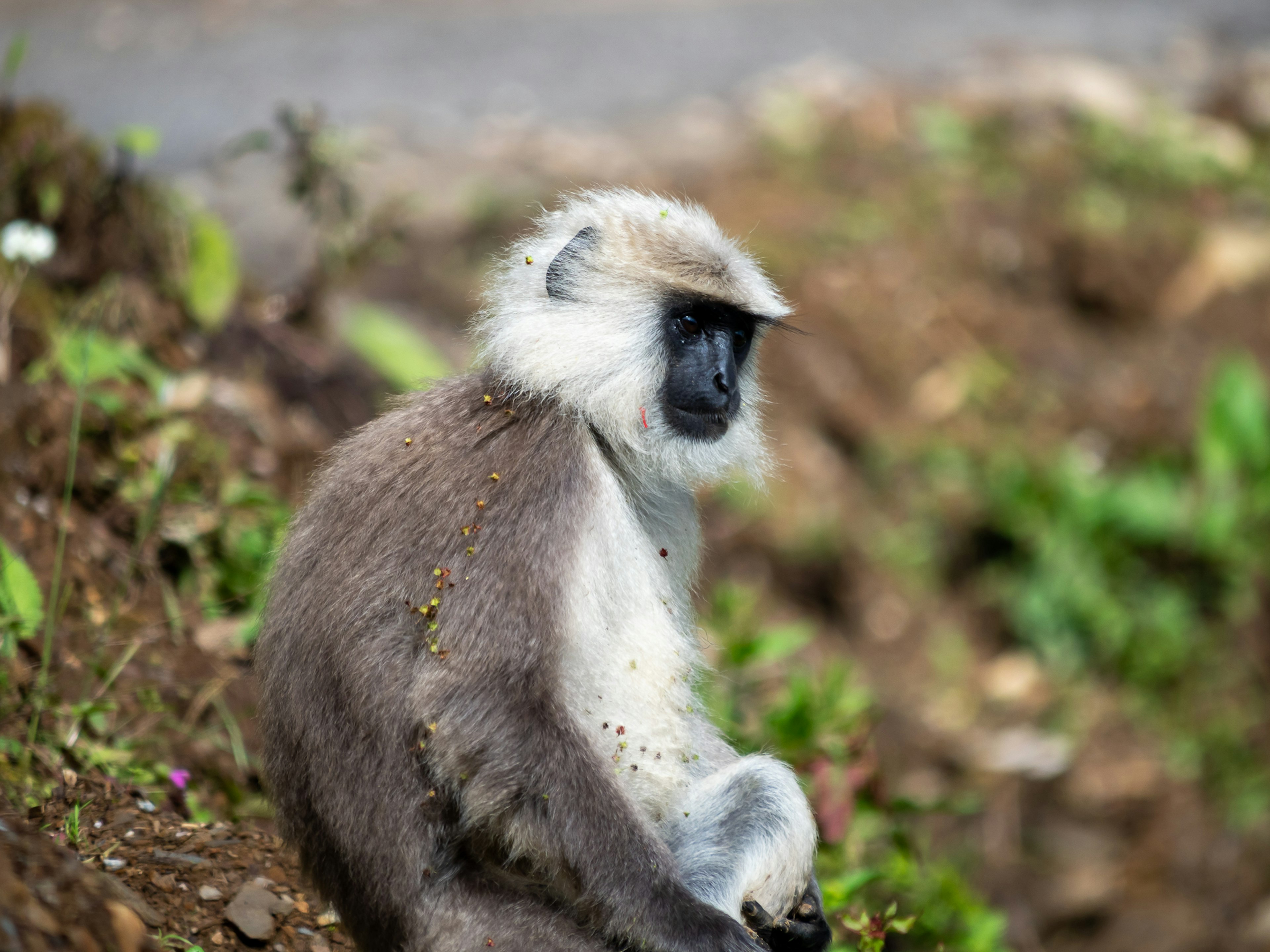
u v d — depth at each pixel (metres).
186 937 8.12
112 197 15.21
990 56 34.59
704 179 26.42
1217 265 27.77
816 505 22.53
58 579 10.39
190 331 15.57
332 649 7.84
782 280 24.28
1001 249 26.94
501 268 9.64
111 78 27.03
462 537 7.77
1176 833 20.78
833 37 35.62
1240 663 23.30
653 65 32.22
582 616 7.88
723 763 9.27
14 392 12.34
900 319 24.89
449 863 7.78
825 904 10.37
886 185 27.23
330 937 8.45
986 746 20.98
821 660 20.94
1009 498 23.73
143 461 12.84
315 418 16.14
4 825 6.39
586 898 7.47
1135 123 31.59
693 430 9.05
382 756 7.69
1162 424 25.55
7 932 5.82
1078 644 23.08
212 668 11.63
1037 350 25.84
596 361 8.70
